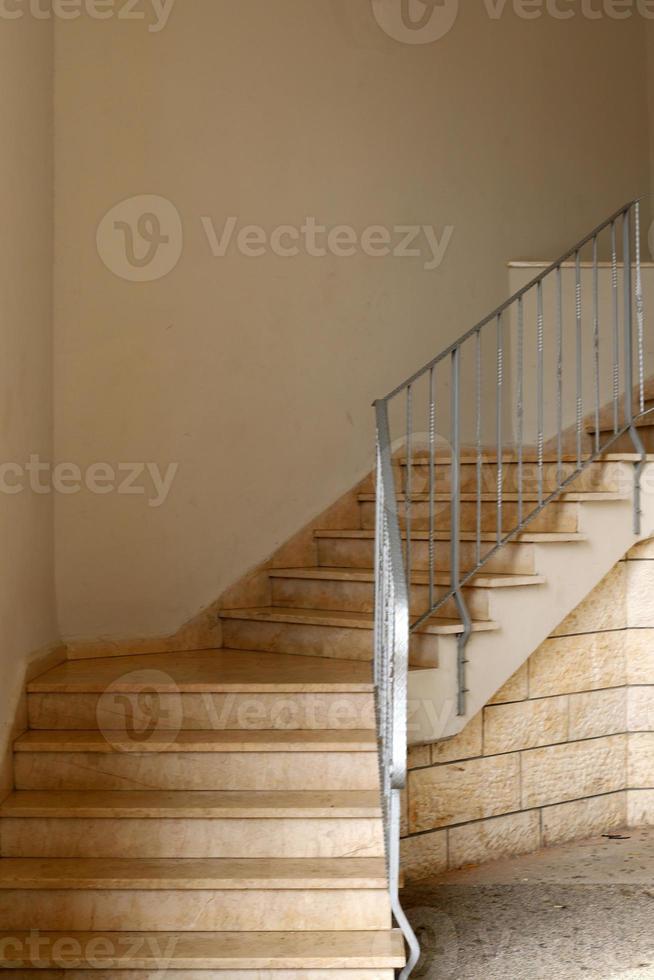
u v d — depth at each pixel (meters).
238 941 3.11
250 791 3.52
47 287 4.25
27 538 3.95
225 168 4.81
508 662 4.06
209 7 4.79
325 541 5.01
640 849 4.52
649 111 6.29
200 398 4.73
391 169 5.34
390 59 5.37
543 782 4.56
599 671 4.75
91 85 4.45
